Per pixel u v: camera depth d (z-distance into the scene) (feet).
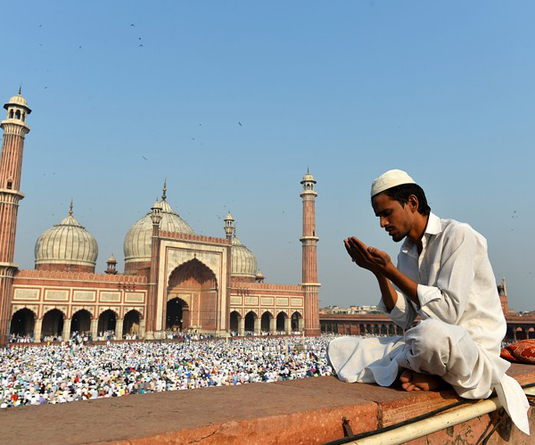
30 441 2.48
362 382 4.94
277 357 57.88
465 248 4.52
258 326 99.91
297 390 4.46
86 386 33.06
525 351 6.82
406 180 4.86
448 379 4.30
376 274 5.32
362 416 3.68
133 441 2.52
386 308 5.58
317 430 3.40
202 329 92.79
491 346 4.51
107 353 59.31
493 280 4.76
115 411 3.32
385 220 4.97
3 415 3.17
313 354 61.31
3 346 64.13
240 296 97.40
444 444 4.31
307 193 107.86
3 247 65.77
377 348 5.36
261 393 4.25
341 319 114.32
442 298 4.40
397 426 3.77
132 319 92.17
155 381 36.91
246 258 119.24
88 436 2.58
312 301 105.50
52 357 53.93
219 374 40.78
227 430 2.91
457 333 4.01
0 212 66.28
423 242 4.91
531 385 5.62
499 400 4.69
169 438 2.67
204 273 93.91
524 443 5.51
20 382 34.96
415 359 4.20
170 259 84.02
